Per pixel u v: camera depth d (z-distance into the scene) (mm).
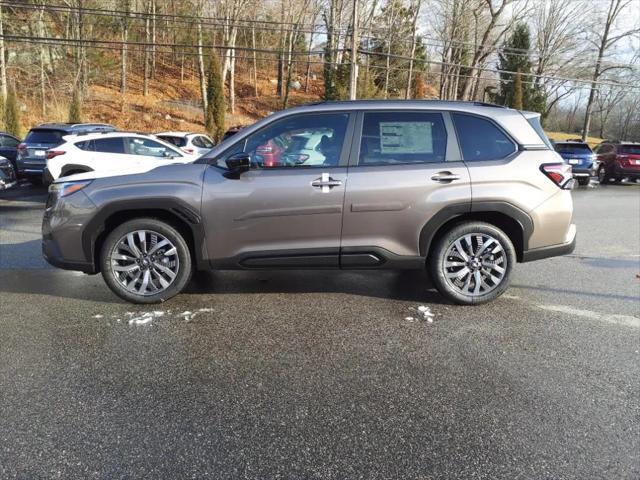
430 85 50062
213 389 2932
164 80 40312
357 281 5133
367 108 4211
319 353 3418
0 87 26234
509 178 4145
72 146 10570
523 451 2361
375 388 2949
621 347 3523
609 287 4973
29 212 9789
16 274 5355
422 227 4156
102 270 4242
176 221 4297
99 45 31656
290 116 4207
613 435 2482
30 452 2340
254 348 3492
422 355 3391
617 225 8977
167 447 2387
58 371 3137
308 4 36281
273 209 4098
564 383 3008
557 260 6145
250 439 2455
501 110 4340
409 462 2285
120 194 4105
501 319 4059
